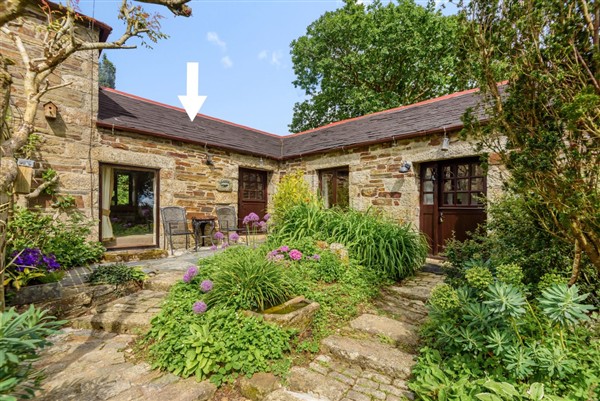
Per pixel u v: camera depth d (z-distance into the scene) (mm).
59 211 4457
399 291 3375
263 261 2912
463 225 4887
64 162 4531
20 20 4074
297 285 2928
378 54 12664
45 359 2121
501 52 1582
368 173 6004
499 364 1612
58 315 2799
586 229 1490
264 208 8141
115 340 2439
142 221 6602
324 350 2248
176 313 2400
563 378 1497
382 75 13508
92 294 3064
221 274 2721
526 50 1457
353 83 14562
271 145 8742
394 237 4066
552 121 1457
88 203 4809
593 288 1968
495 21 1605
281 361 2018
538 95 1463
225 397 1777
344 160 6465
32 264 2881
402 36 12242
